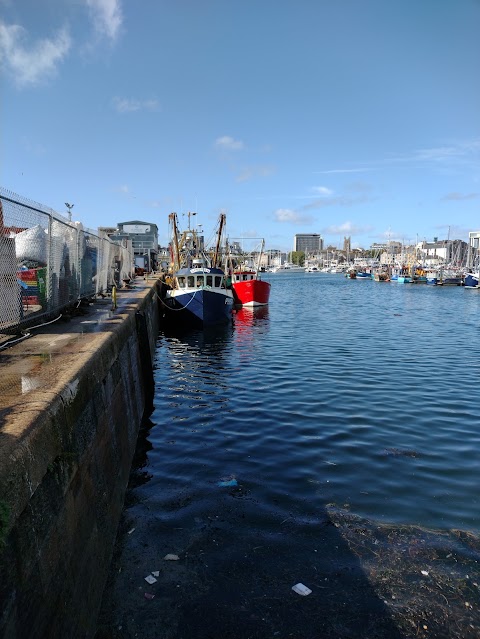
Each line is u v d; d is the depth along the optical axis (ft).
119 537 20.48
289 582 17.54
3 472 9.39
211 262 134.92
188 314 95.20
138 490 25.16
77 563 13.96
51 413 13.30
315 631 15.31
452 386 46.19
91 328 29.94
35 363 19.45
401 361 59.31
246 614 16.03
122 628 15.39
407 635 15.14
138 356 41.42
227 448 30.81
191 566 18.45
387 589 17.11
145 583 17.48
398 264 390.42
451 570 18.06
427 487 24.81
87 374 18.51
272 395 43.37
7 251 24.45
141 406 38.52
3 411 12.78
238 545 19.84
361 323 104.42
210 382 49.49
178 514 22.45
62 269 35.76
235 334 87.81
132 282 100.17
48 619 11.10
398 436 32.27
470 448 30.09
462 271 311.06
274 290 246.68
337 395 42.86
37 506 11.15
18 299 26.21
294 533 20.66
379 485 25.09
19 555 9.74
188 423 36.19
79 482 15.20
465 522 21.43
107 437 21.38
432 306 151.53
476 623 15.58
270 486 25.23
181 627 15.49
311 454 29.40
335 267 575.38
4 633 8.67
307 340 78.69
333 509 22.65
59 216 34.42
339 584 17.39
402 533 20.54
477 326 98.73
